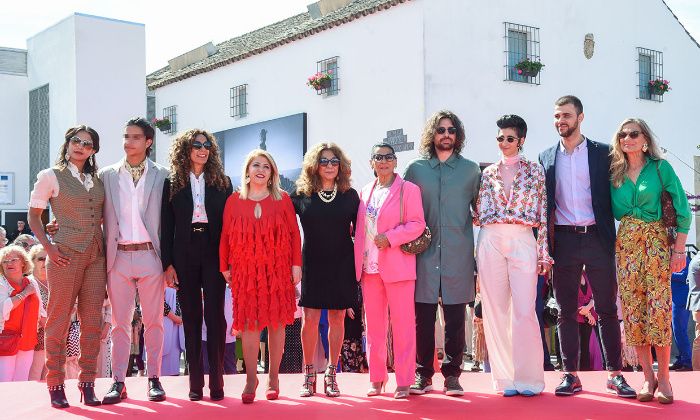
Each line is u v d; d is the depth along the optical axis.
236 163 20.19
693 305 8.49
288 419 5.12
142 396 5.94
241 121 20.17
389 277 5.78
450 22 15.12
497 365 5.93
